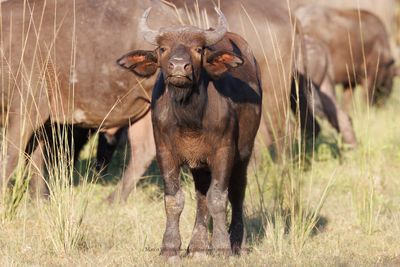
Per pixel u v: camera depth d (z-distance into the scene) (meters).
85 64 36.75
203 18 39.16
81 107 37.34
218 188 27.55
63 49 36.66
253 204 35.22
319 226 34.44
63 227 30.42
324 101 51.38
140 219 34.06
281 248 30.14
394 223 34.38
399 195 39.72
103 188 40.53
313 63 51.22
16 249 30.17
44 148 37.50
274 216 32.94
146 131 38.12
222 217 27.67
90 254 29.72
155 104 27.50
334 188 40.12
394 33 89.94
